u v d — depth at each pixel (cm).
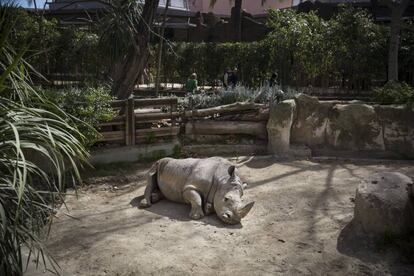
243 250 406
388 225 407
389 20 1697
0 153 285
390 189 426
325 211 491
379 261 381
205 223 468
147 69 1747
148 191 537
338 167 660
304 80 1322
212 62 1641
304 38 1288
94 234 441
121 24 890
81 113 594
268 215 488
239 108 759
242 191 493
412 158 708
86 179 605
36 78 755
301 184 580
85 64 1502
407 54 1227
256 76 1481
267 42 1448
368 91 1226
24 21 953
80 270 369
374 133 718
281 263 382
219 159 525
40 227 322
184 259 386
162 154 712
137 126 723
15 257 278
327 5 1886
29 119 291
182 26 2083
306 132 741
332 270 371
